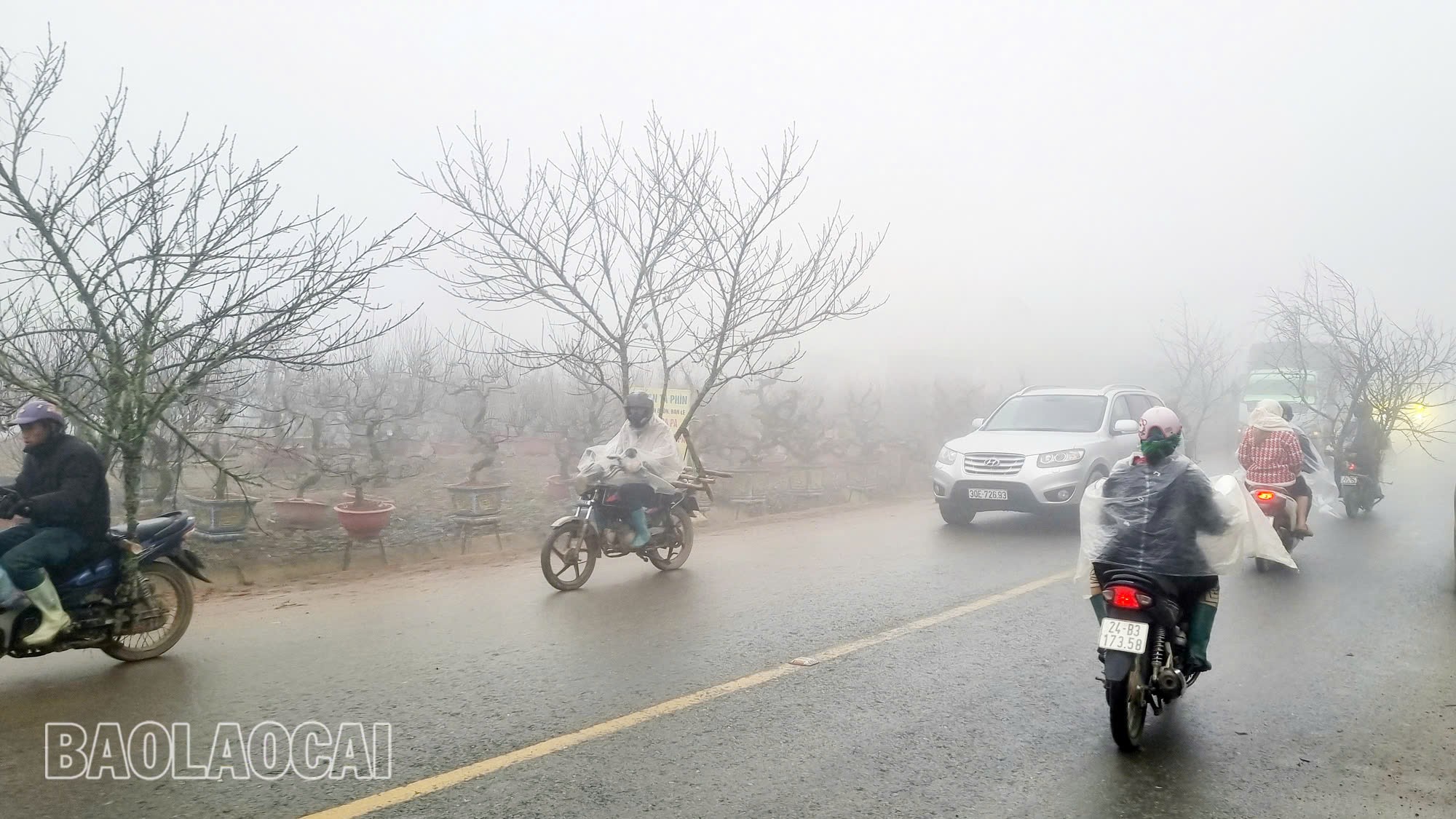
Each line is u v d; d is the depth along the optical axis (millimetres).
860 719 5219
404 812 4098
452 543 12438
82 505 6047
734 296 12281
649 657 6473
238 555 11094
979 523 13328
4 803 4234
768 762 4613
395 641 7051
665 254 12375
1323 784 4383
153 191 6906
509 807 4137
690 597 8430
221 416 10844
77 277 6727
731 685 5805
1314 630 7164
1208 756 4715
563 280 11914
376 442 15297
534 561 10805
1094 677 5984
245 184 7242
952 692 5680
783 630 7160
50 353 9227
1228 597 8297
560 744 4863
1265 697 5617
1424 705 5453
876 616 7602
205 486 16016
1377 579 9055
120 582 6371
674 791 4285
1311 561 10039
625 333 12383
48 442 6168
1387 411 14789
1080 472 12125
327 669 6312
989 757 4684
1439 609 7840
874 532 12523
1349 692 5691
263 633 7387
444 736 5004
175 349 8070
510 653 6641
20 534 6168
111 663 6527
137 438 6781
